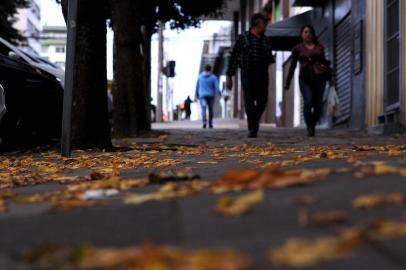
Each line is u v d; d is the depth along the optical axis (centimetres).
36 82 1130
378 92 1480
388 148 843
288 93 2820
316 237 306
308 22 2297
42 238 351
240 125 2908
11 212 440
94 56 998
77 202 448
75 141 1001
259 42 1265
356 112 1681
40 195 511
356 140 1154
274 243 305
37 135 1155
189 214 379
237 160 776
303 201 379
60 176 678
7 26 3497
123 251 306
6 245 342
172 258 284
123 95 1444
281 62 3083
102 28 1003
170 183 495
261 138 1265
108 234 350
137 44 1471
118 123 1445
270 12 3516
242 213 366
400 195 364
